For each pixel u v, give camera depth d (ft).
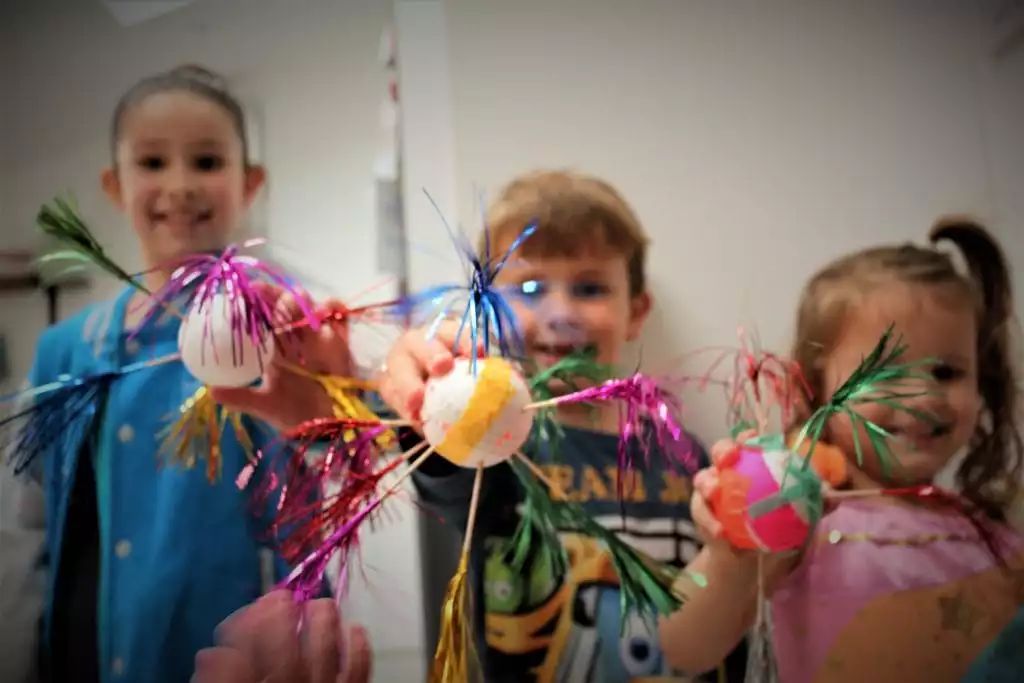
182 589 1.90
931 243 2.09
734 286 2.07
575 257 2.02
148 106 2.06
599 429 1.90
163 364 1.97
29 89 2.07
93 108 2.06
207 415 1.88
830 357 2.03
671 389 2.01
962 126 2.12
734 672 1.92
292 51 2.10
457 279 2.03
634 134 2.11
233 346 1.58
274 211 2.06
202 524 1.91
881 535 1.97
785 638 1.94
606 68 2.12
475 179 2.08
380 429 1.58
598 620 1.93
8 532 1.92
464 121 2.09
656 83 2.12
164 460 1.93
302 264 2.04
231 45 2.10
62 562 1.92
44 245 2.01
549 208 2.04
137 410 1.95
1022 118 2.11
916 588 1.96
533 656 1.90
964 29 2.12
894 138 2.12
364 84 2.10
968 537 1.98
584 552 1.94
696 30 2.13
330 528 1.63
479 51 2.11
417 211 2.06
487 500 1.87
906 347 1.84
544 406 1.57
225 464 1.93
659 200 2.09
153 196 2.03
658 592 1.73
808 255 2.08
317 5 2.10
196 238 2.02
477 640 1.87
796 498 1.61
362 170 2.08
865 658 1.93
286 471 1.77
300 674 1.70
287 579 1.67
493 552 1.90
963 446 2.00
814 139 2.12
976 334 2.04
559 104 2.11
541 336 1.98
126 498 1.93
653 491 1.93
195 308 1.63
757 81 2.13
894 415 1.98
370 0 2.10
